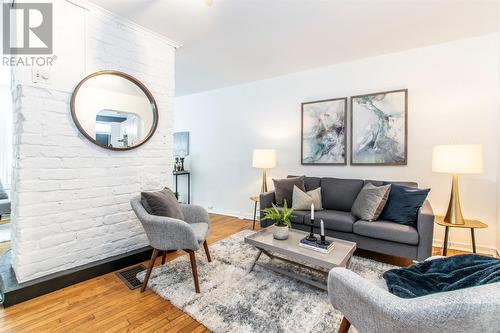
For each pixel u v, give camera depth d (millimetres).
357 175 3291
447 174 2775
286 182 3246
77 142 2035
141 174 2502
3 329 1446
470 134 2656
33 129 1796
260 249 2191
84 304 1708
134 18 2289
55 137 1907
